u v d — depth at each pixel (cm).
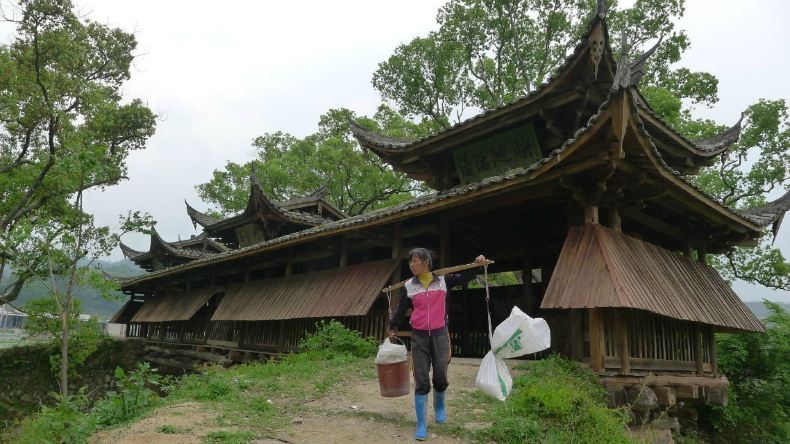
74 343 1961
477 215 1159
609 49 1060
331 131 3606
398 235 1284
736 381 1535
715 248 1334
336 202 3409
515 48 2780
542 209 1162
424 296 544
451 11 2788
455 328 1477
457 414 619
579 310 892
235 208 3669
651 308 806
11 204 2294
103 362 2353
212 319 1822
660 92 2292
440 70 2905
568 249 883
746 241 1265
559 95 1178
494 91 2894
